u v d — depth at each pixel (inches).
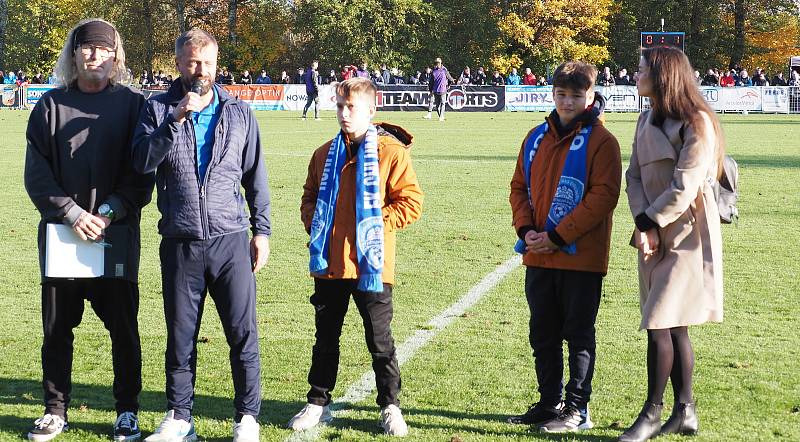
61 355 194.2
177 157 181.8
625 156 759.1
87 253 188.1
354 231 191.9
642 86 187.3
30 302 309.0
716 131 184.4
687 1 2491.4
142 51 2317.9
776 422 198.1
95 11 2338.8
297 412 207.6
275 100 1688.0
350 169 193.8
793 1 2588.6
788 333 268.5
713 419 199.9
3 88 1676.9
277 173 649.0
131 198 193.5
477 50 2356.1
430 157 762.8
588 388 197.9
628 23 2539.4
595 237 195.8
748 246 396.2
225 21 2426.2
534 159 202.5
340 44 2204.7
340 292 196.2
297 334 270.8
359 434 192.9
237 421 187.6
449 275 346.9
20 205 516.1
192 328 187.2
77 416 203.5
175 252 184.4
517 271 353.4
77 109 190.7
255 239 191.9
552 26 2351.1
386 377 194.7
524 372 234.5
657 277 187.2
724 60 2605.8
